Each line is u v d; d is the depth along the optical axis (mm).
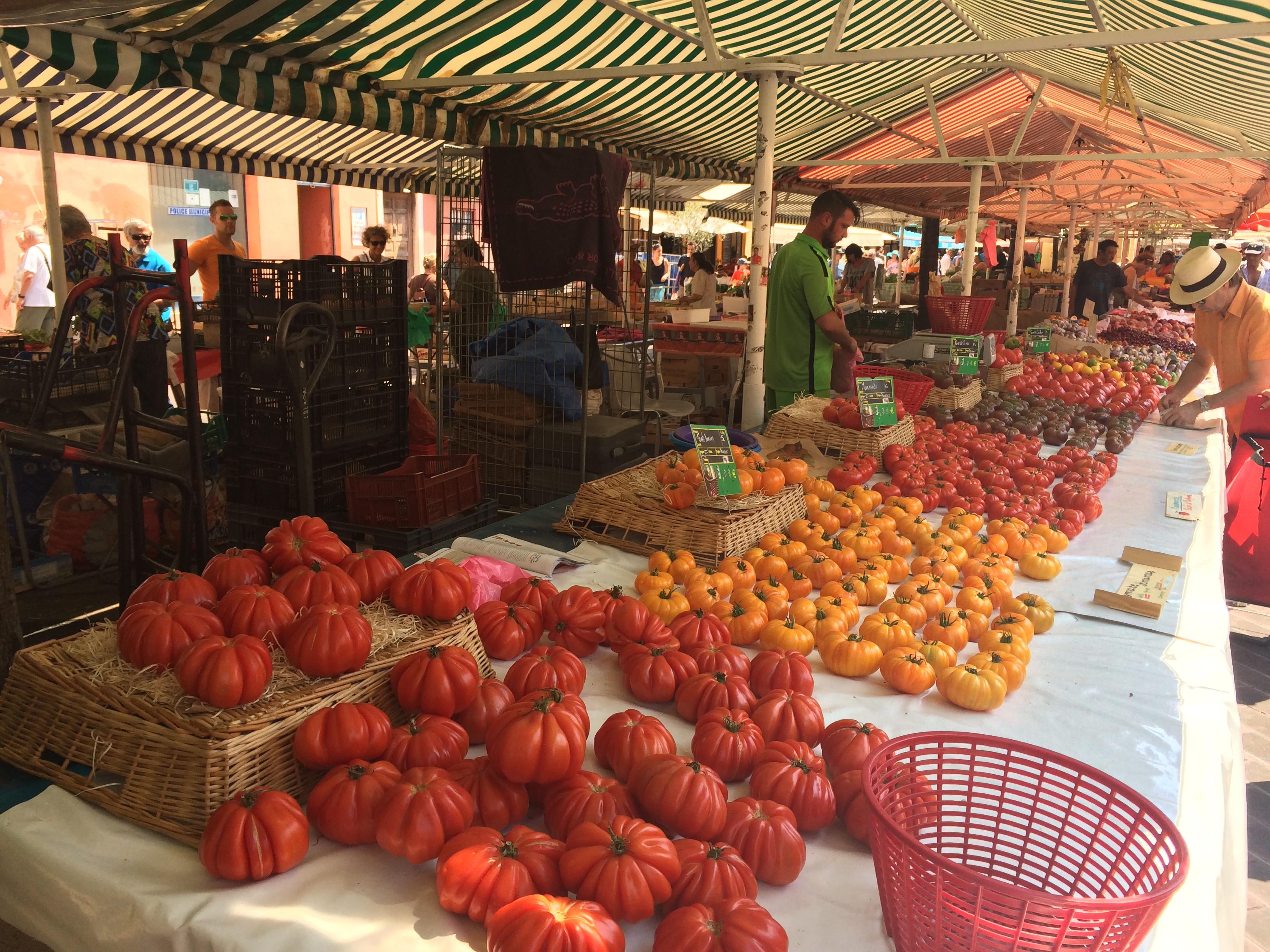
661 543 3299
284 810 1562
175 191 13492
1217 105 6371
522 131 6383
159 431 5055
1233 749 2176
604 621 2518
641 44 5535
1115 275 11328
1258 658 5336
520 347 5613
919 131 10305
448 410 6117
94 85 3656
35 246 8836
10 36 3283
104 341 5426
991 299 7219
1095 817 1764
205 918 1463
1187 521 3998
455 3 4383
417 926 1465
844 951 1478
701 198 15531
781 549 3191
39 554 5066
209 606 2008
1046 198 14578
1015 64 7492
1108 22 4926
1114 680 2467
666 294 18016
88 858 1606
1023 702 2334
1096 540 3703
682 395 8609
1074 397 6590
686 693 2150
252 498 4492
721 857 1501
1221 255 5414
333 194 15773
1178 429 6098
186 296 2684
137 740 1723
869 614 2861
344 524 4141
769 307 5594
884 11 5910
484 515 4500
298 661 1863
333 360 4367
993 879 1207
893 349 7543
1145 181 10586
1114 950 1209
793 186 10297
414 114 5305
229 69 4137
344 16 4168
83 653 1907
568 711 1741
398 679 1947
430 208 17828
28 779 1824
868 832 1675
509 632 2428
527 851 1479
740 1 4934
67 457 2338
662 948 1350
